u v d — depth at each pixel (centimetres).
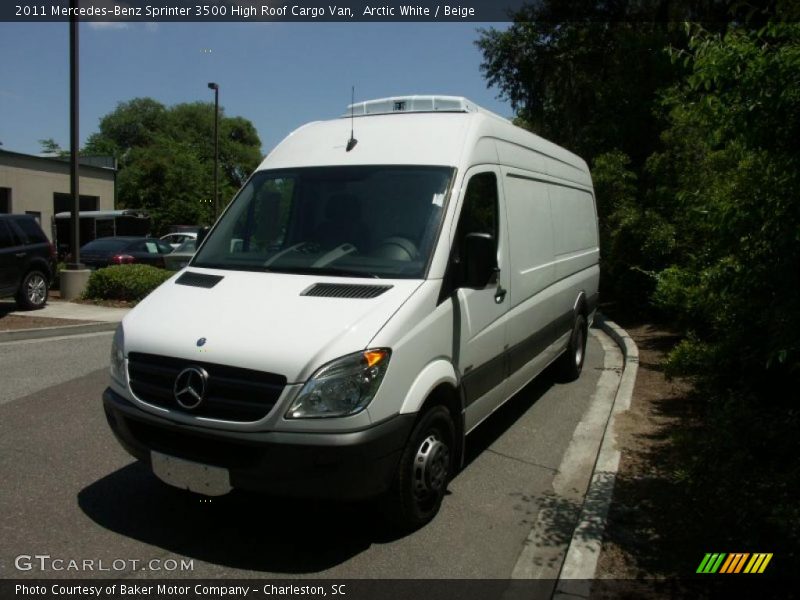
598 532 432
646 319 1346
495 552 425
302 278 457
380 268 458
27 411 680
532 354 672
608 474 527
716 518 404
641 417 679
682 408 712
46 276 1415
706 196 489
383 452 391
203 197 4544
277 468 374
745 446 386
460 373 486
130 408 420
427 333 434
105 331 1179
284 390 376
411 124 548
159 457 409
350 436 376
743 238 396
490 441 639
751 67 349
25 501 474
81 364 895
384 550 423
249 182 564
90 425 638
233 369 389
